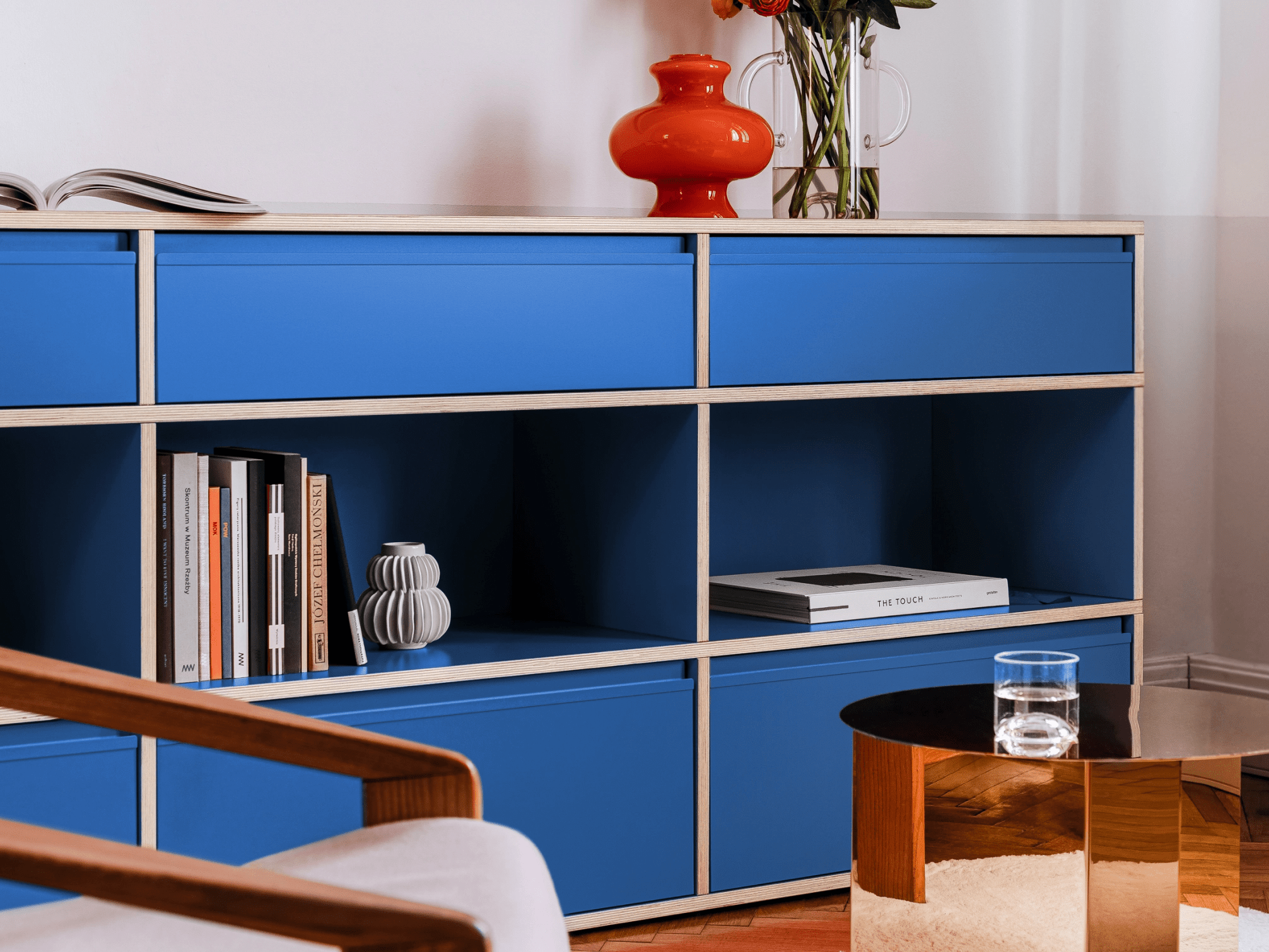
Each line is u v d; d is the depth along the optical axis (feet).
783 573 8.20
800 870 7.14
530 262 6.42
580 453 7.48
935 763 4.80
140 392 5.73
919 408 9.09
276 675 6.21
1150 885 4.56
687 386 6.78
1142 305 7.96
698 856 6.87
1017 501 8.65
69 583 6.15
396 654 6.68
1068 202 9.37
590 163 7.95
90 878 2.48
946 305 7.40
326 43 7.25
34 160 6.65
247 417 5.92
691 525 6.83
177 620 6.04
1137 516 8.02
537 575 7.81
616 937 6.64
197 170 7.00
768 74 8.48
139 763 5.74
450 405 6.27
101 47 6.77
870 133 7.60
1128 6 9.48
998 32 9.11
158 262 5.74
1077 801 4.57
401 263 6.17
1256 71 9.52
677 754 6.82
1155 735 4.76
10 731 5.58
